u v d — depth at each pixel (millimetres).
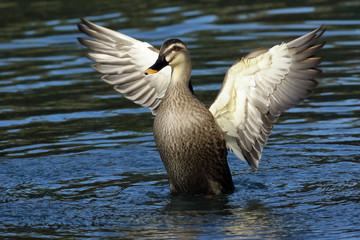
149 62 11859
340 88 16125
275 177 11422
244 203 10312
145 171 11930
